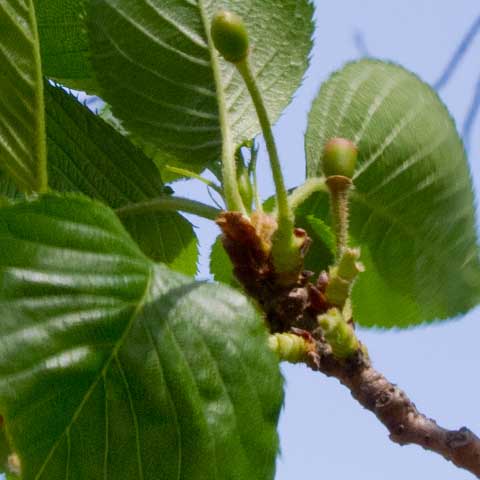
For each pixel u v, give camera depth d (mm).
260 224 429
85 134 454
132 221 462
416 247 479
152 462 401
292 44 458
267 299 426
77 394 400
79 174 457
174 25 451
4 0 416
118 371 402
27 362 398
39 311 401
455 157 474
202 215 449
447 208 476
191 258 471
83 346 401
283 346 415
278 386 403
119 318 403
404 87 471
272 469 402
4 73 420
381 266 482
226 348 404
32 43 417
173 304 405
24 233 403
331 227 463
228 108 452
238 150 449
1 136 427
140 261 408
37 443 396
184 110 453
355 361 421
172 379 402
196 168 465
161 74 452
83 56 461
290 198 451
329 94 469
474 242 479
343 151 432
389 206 475
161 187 459
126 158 457
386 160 470
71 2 452
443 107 474
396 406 420
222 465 401
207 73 452
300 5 458
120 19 450
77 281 403
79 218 406
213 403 402
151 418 401
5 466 405
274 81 456
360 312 487
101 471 400
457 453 418
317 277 460
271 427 402
